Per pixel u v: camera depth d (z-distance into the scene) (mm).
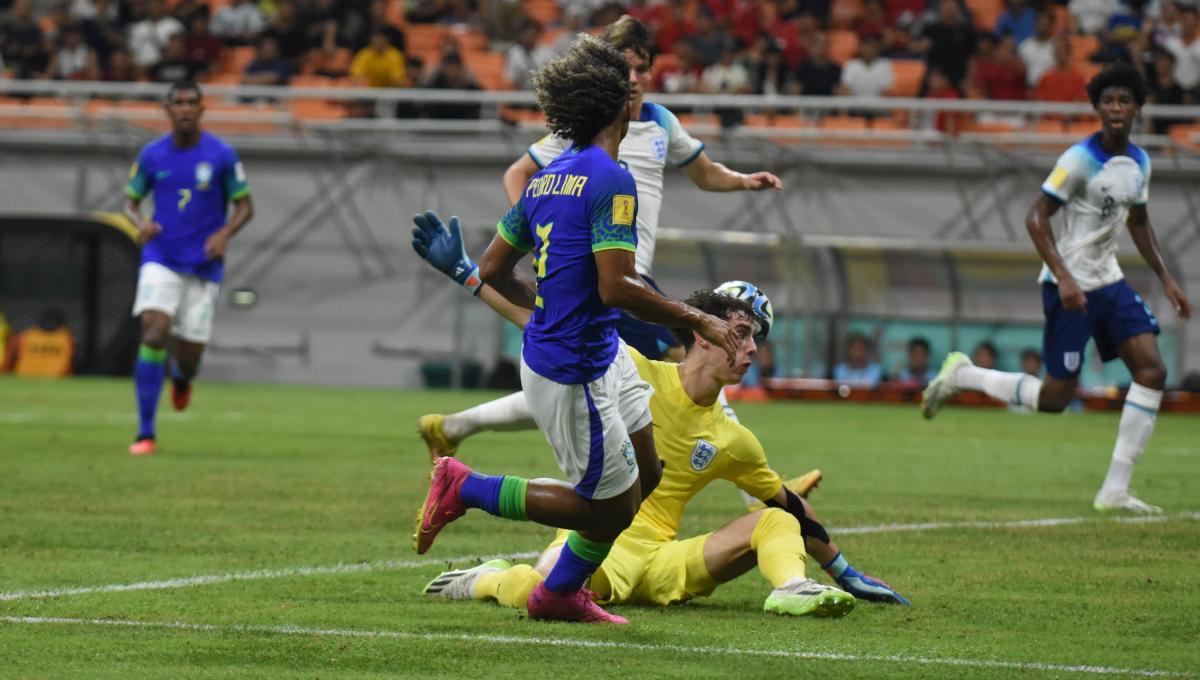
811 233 80000
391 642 16859
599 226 16516
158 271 40281
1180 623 18750
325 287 84000
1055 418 66062
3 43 90750
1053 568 23297
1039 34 83688
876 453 45844
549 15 95875
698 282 78375
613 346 17172
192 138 40219
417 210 83188
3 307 82375
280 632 17406
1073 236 32000
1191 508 32250
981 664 16078
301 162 84062
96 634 17172
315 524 27453
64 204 84750
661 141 26156
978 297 77000
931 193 79125
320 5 89875
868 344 76625
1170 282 32438
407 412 59719
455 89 82500
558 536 20109
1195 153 75000
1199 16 81500
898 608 19641
